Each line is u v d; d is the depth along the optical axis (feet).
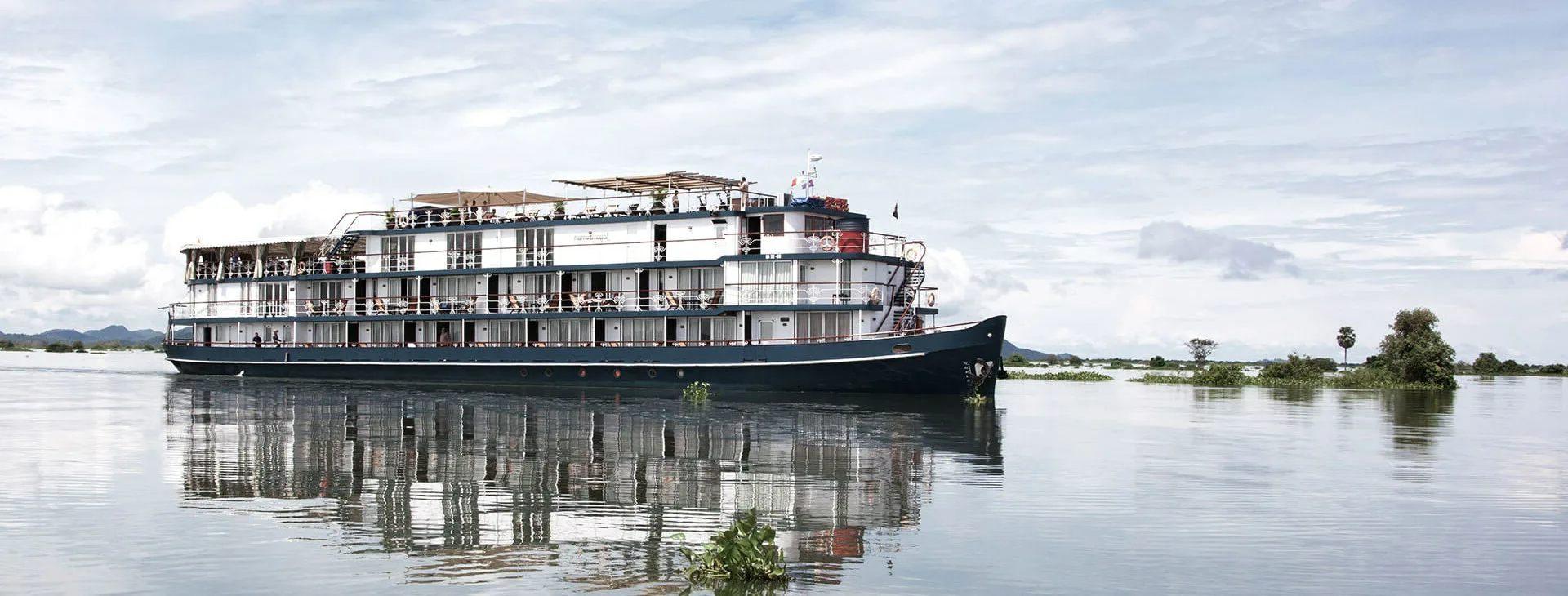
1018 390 281.33
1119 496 101.19
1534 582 72.38
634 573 71.77
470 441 137.59
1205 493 103.24
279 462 118.11
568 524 86.22
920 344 207.72
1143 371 506.07
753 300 222.89
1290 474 116.26
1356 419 188.14
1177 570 74.33
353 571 71.97
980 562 75.72
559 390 230.89
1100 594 68.64
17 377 299.17
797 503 96.12
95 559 74.69
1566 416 201.77
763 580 70.69
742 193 230.89
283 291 281.33
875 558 76.48
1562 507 97.86
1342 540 83.71
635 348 233.96
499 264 250.57
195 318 291.99
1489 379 456.86
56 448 128.77
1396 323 331.77
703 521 88.02
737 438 141.69
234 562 74.08
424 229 258.78
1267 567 75.20
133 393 226.58
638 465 118.01
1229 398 250.78
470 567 72.95
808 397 210.38
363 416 169.68
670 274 236.02
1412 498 102.06
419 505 93.71
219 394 220.64
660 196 242.58
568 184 239.30
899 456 126.41
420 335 263.90
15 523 85.15
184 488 100.94
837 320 220.43
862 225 232.53
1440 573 74.43
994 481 109.19
